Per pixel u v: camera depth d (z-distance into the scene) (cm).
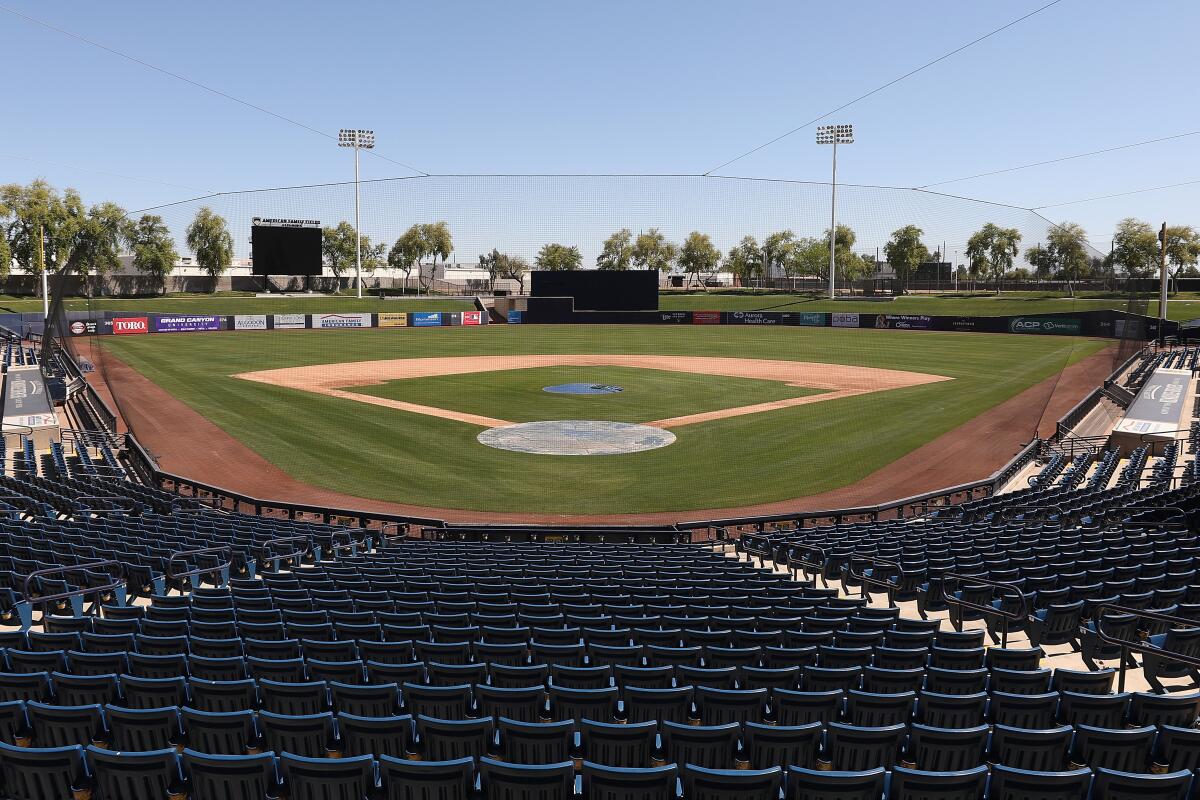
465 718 754
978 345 5959
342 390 4019
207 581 1347
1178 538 1488
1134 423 2950
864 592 1299
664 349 5853
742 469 2558
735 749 711
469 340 6469
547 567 1403
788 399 3809
